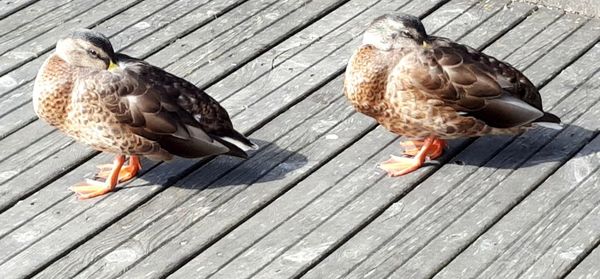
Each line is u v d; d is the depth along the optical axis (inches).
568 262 84.9
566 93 103.9
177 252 87.5
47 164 97.3
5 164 97.3
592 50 110.0
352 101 95.1
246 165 96.4
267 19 116.3
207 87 106.8
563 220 89.2
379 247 87.3
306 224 89.8
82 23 116.3
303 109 103.3
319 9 117.5
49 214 91.9
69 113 92.1
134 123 90.7
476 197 92.0
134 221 91.0
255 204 92.0
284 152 97.9
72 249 88.5
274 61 110.2
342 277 84.6
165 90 91.8
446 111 92.7
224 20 116.3
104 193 93.8
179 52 111.7
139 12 117.8
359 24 115.3
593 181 93.4
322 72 108.2
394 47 92.5
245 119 102.1
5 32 115.0
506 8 116.5
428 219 89.9
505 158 96.2
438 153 96.3
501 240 87.4
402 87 92.1
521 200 91.7
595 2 114.0
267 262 86.2
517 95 93.9
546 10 116.2
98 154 98.9
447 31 113.5
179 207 92.2
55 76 91.6
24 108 104.3
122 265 86.6
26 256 87.6
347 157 97.2
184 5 118.7
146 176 95.5
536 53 109.8
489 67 93.2
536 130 99.3
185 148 91.7
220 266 86.1
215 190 93.7
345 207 91.5
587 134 98.7
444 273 84.6
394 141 99.2
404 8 117.5
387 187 93.4
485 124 93.7
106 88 90.4
